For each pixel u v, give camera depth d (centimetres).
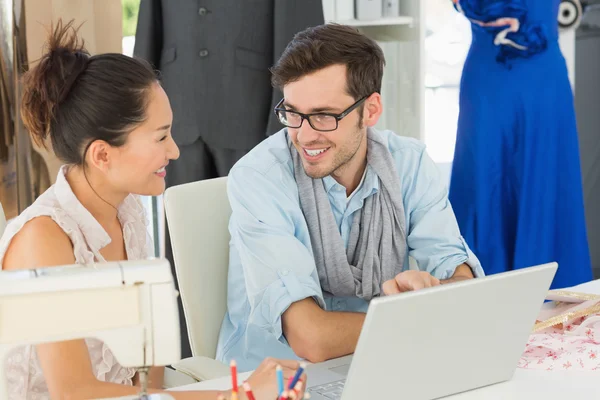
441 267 212
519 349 152
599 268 413
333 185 204
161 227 349
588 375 155
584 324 171
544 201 347
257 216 195
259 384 142
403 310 130
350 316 182
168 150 168
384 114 369
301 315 182
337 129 191
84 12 301
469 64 343
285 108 193
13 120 300
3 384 128
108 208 174
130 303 117
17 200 305
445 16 372
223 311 218
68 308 113
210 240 217
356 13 345
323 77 187
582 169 405
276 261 190
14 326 111
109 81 158
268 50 319
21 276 113
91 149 160
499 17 329
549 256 353
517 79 335
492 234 350
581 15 382
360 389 134
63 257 159
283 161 204
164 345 121
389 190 207
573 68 374
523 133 340
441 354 141
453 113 383
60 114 160
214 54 312
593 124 400
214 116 316
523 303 147
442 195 218
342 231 210
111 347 120
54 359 146
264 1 315
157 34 315
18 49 295
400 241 212
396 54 358
